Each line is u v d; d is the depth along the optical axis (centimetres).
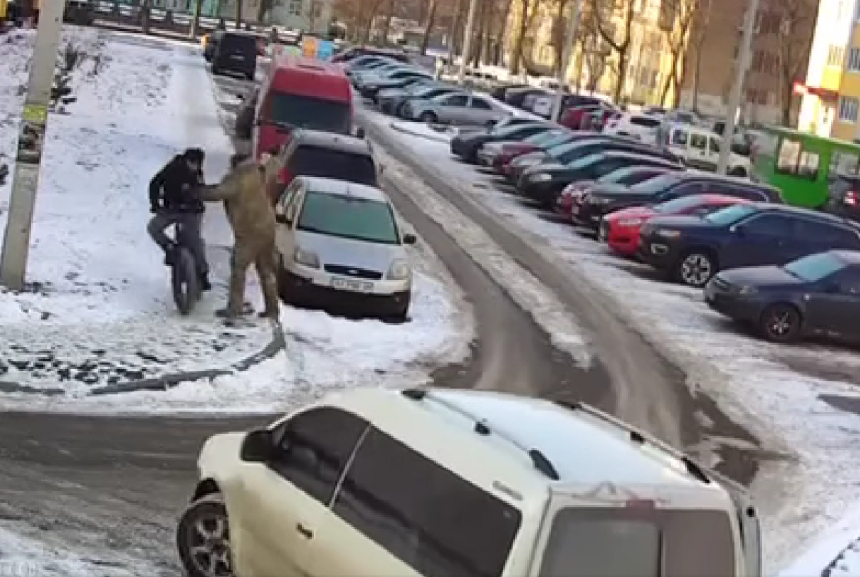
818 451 1568
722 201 2919
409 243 1995
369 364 1639
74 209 2261
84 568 840
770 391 1859
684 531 623
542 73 10794
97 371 1370
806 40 9844
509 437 662
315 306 1895
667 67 11312
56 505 989
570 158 3791
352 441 721
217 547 824
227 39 5728
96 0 8375
